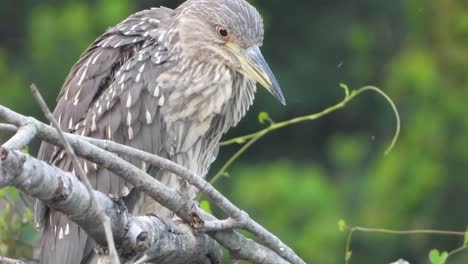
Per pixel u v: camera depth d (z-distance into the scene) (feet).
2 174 19.15
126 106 27.99
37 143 32.83
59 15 55.11
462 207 52.65
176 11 28.99
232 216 22.79
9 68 56.80
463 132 53.83
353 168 55.62
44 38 54.65
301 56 59.88
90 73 28.55
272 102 56.13
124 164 21.30
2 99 54.75
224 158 53.93
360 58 59.41
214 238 23.31
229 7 28.22
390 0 59.88
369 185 53.01
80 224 20.92
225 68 28.14
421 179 52.49
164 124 28.04
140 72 28.09
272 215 50.83
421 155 53.42
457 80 55.16
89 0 55.88
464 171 53.16
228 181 52.54
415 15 57.11
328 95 58.80
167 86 27.94
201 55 28.04
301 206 50.98
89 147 20.77
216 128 28.78
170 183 27.48
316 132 58.34
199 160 28.84
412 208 52.39
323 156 57.72
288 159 57.31
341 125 58.44
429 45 56.39
